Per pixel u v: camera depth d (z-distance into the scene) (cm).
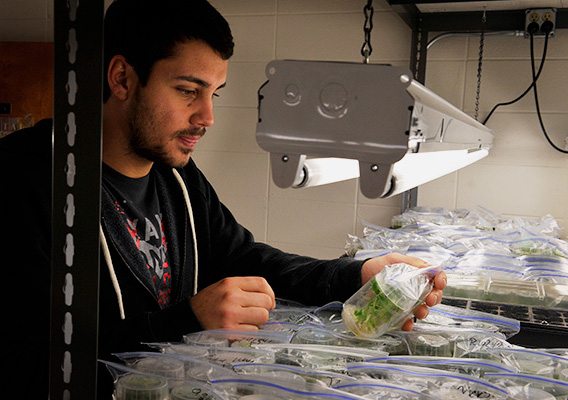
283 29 290
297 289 122
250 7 293
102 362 83
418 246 172
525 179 257
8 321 88
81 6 65
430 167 93
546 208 256
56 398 71
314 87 59
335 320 105
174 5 100
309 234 296
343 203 289
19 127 331
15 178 96
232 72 299
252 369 80
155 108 105
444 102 76
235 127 301
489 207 263
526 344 105
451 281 140
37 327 89
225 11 297
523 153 256
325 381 78
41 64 327
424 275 101
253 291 97
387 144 57
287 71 59
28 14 328
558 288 134
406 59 274
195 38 100
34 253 93
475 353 94
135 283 114
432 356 90
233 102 300
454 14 242
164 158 110
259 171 300
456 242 182
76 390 70
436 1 201
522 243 180
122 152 116
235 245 143
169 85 103
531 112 254
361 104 57
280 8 290
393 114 56
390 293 95
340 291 117
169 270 128
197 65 101
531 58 232
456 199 266
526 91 241
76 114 66
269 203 300
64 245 68
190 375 80
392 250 171
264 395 74
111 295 109
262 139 61
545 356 91
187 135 108
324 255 294
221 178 306
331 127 58
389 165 58
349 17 281
